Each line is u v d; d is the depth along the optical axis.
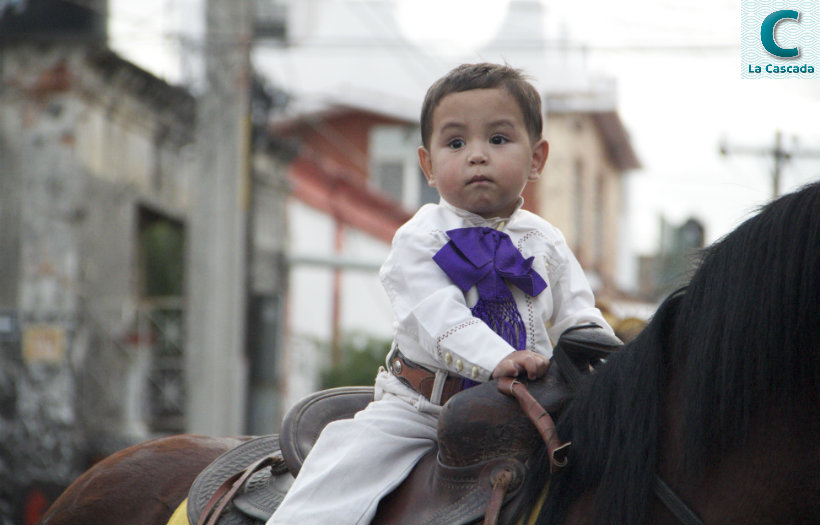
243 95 11.70
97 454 15.38
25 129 16.20
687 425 2.79
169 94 17.86
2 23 15.89
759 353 2.71
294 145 22.75
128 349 16.58
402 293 3.35
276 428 19.88
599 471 2.90
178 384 16.67
